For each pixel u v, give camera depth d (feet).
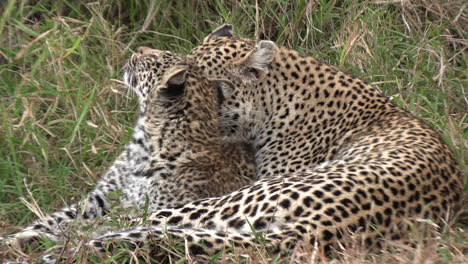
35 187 36.42
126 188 34.83
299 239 27.02
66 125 38.93
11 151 36.60
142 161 34.58
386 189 28.96
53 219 33.22
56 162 37.65
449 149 34.42
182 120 34.09
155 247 27.07
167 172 33.83
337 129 35.40
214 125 34.94
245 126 36.29
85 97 39.34
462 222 32.50
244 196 28.96
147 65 35.14
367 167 29.84
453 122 37.88
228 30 38.06
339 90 35.96
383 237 28.09
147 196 31.83
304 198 27.89
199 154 34.06
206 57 36.09
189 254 26.68
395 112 35.50
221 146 35.24
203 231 27.40
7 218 34.65
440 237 28.60
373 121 35.17
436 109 39.96
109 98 40.78
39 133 37.68
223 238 26.99
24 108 38.27
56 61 39.47
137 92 35.78
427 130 34.09
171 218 29.71
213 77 35.83
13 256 29.25
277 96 36.09
